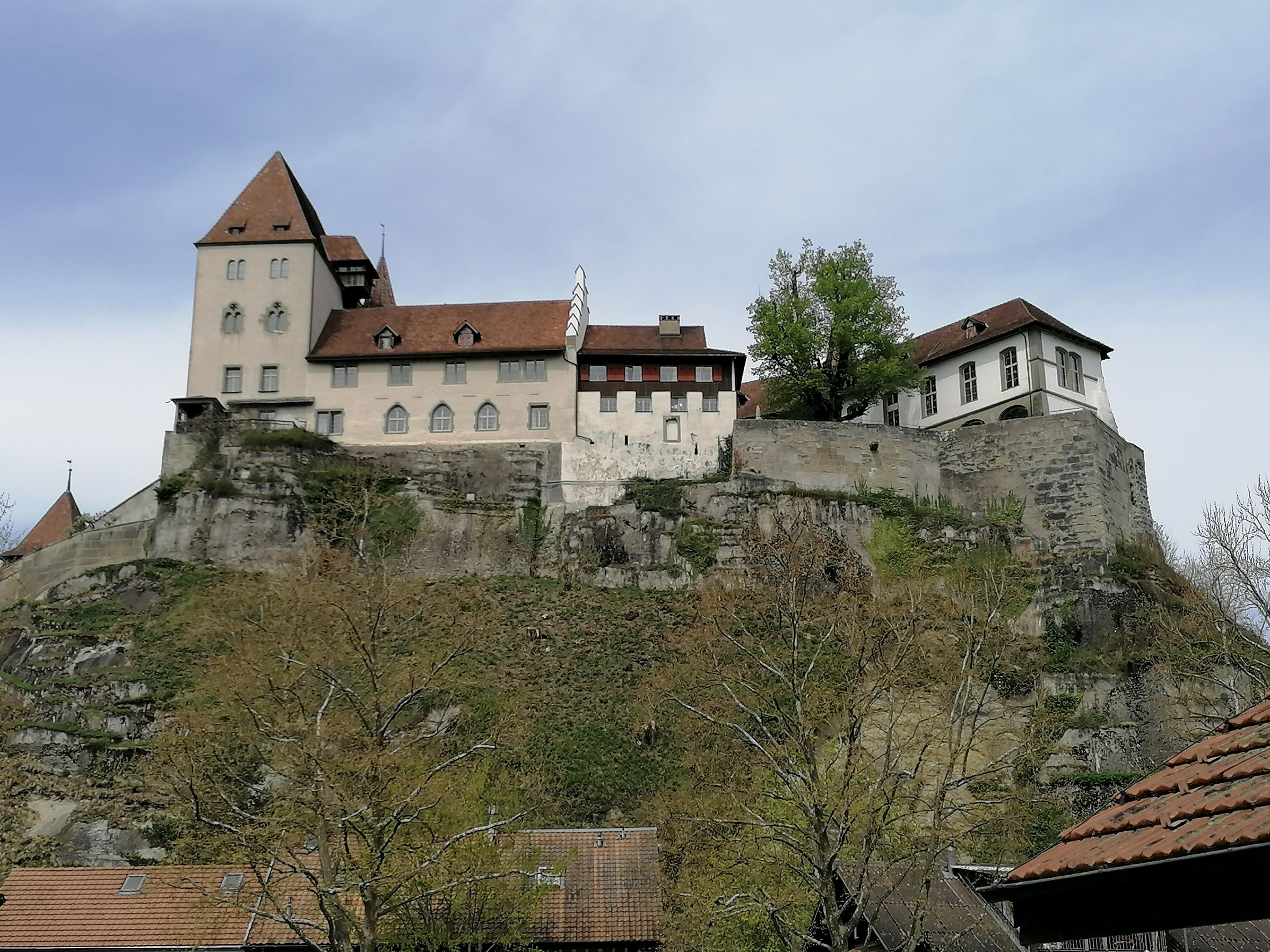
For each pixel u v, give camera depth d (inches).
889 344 2878.9
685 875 1519.4
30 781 2068.2
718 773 1772.9
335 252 3250.5
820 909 1427.2
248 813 1301.7
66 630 2400.3
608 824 1940.2
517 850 1533.0
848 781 1247.5
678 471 2751.0
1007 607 2440.9
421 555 2628.0
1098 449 2608.3
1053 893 423.8
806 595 1972.2
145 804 2005.4
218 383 2898.6
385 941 1339.8
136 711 2165.4
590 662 2337.6
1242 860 346.6
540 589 2561.5
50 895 1579.7
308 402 2866.6
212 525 2598.4
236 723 1539.1
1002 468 2674.7
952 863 1635.1
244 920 1523.1
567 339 2851.9
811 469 2696.9
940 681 1797.5
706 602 2198.6
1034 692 2262.6
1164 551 2800.2
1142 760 2122.3
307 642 1491.1
